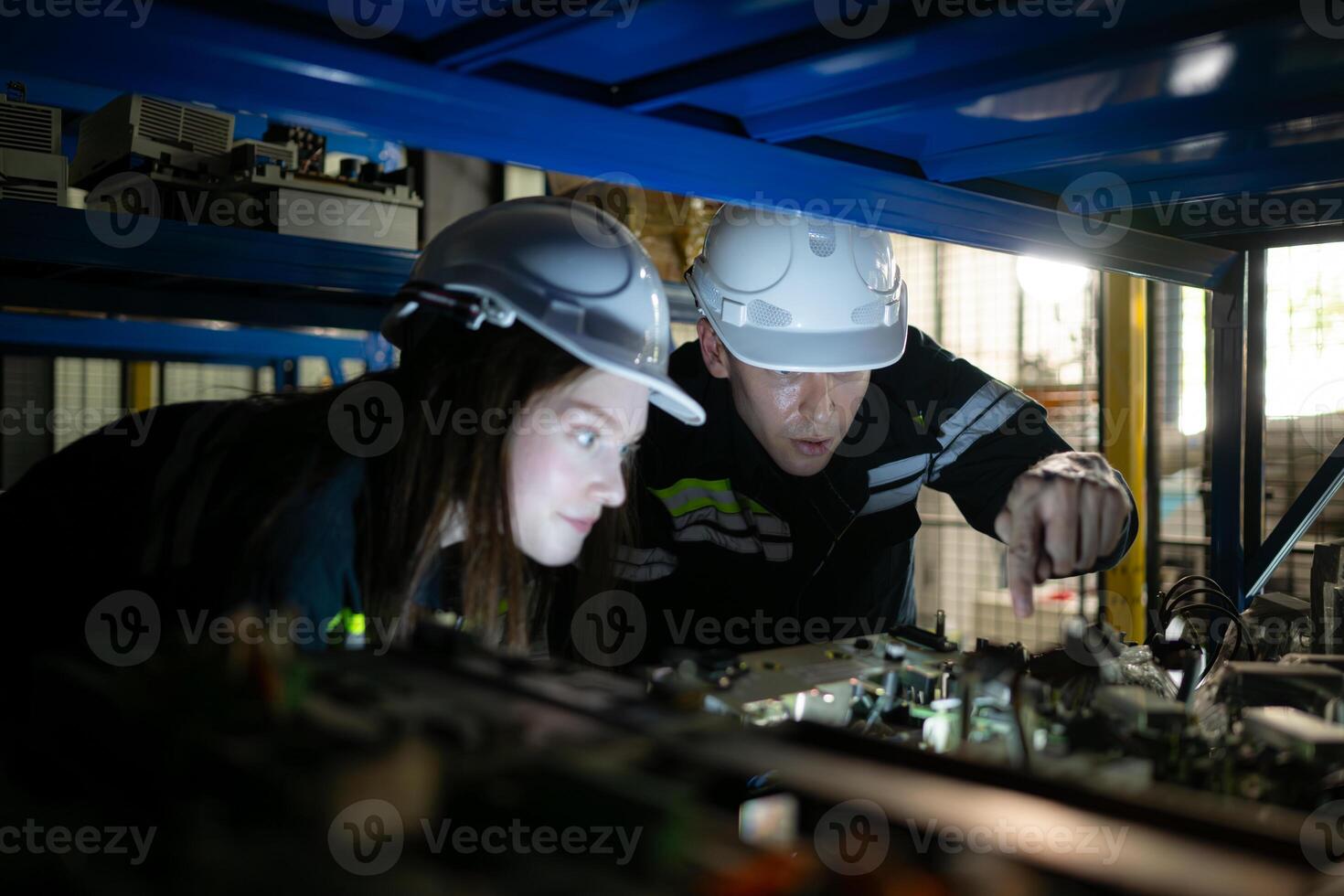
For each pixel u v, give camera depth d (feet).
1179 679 3.69
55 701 2.22
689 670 2.94
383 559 3.30
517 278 3.25
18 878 1.74
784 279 5.13
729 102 3.58
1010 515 4.31
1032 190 5.04
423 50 2.99
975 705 2.72
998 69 3.30
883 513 5.81
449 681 2.21
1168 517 11.42
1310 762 2.33
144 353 11.92
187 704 1.97
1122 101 3.67
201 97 2.57
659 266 9.04
